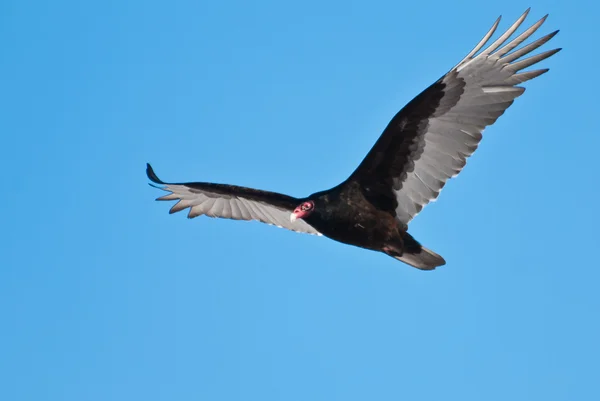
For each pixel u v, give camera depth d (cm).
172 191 1495
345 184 1245
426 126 1205
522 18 1152
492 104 1176
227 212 1480
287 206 1414
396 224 1238
